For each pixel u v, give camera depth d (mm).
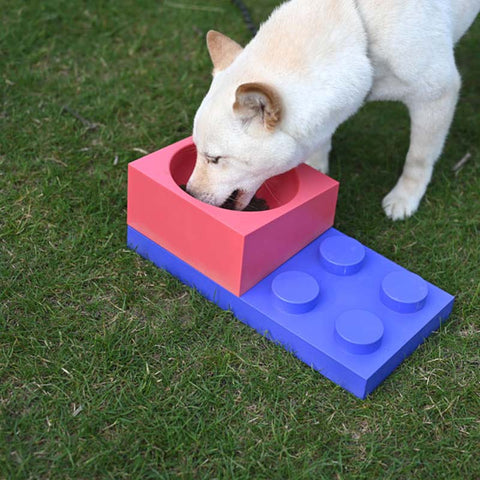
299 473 1025
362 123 1548
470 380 1132
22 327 1148
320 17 1156
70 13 1741
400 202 1362
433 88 1246
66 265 1231
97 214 1312
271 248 1162
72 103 1526
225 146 1129
